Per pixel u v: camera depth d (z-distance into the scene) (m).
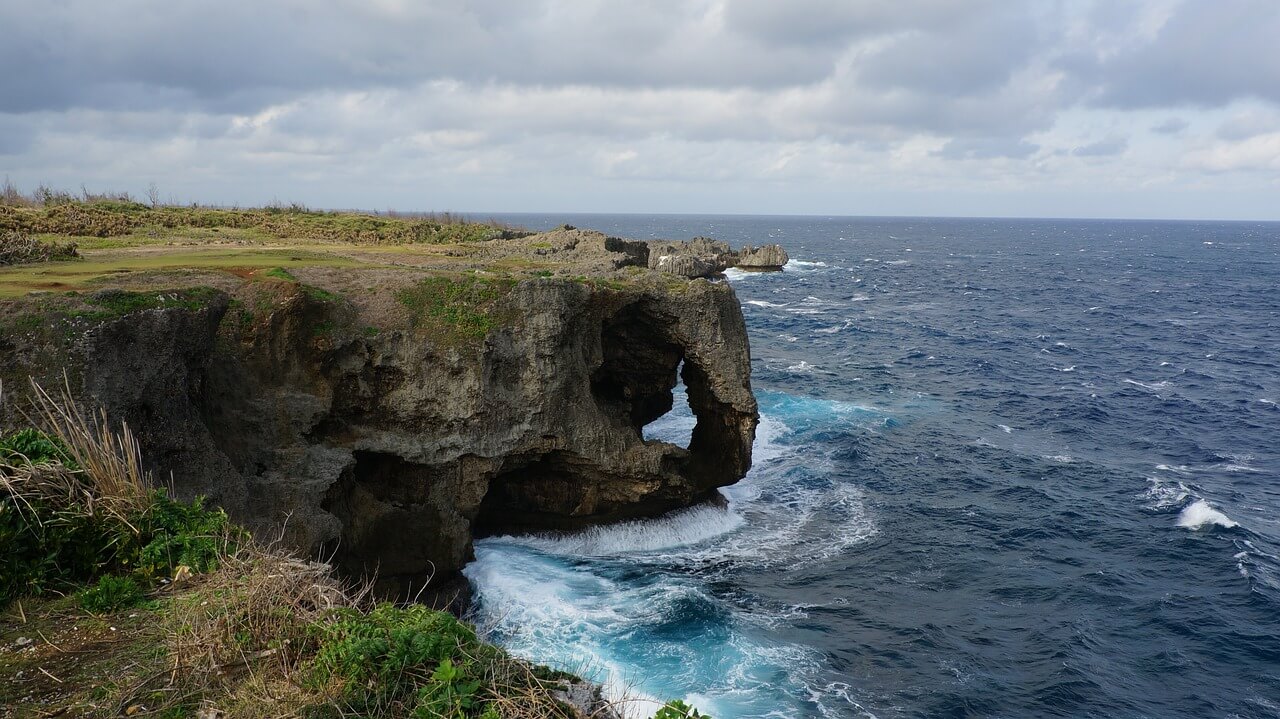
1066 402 60.62
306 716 9.03
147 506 12.80
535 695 9.70
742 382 38.47
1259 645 28.41
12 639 10.36
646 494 34.78
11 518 11.62
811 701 24.27
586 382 34.66
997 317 105.06
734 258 155.75
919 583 32.34
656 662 25.81
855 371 70.81
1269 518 39.47
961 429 53.62
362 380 30.17
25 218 54.09
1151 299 125.69
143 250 44.97
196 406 24.80
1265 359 78.38
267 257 41.62
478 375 31.20
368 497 29.38
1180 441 51.81
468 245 71.94
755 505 39.97
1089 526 38.16
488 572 31.36
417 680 9.77
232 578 11.28
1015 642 28.25
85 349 20.83
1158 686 26.14
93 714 8.98
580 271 45.44
